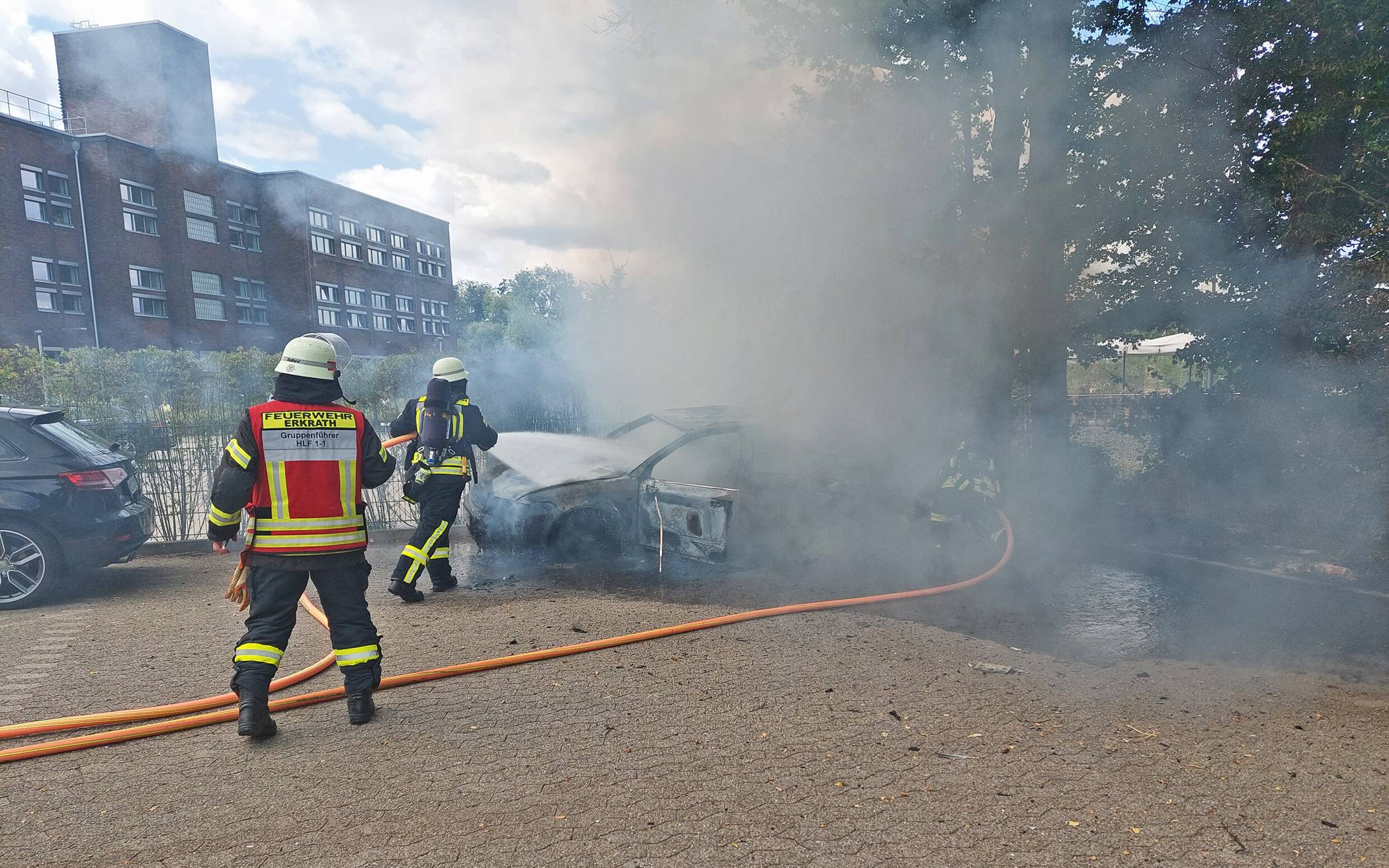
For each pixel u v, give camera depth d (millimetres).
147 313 32125
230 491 3031
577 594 5512
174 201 32812
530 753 2988
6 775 2848
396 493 8531
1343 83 5645
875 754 2969
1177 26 6672
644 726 3242
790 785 2725
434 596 5477
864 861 2264
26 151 28109
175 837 2416
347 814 2541
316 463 3162
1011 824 2467
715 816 2512
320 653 4301
